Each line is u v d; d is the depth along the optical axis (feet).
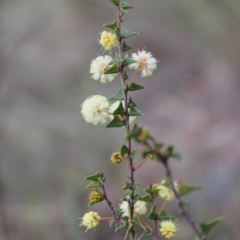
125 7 7.68
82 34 44.93
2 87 34.78
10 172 29.17
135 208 8.30
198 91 38.19
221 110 34.60
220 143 30.71
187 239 20.44
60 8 43.78
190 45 40.40
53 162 30.60
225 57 36.86
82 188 27.99
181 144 32.37
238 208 23.18
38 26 40.98
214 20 34.91
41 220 24.95
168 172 6.14
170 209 22.61
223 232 21.42
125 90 7.54
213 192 25.22
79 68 41.86
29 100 36.09
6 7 38.58
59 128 33.09
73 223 20.81
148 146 6.05
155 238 7.55
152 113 37.81
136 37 43.78
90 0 44.19
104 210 25.73
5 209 25.30
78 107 35.96
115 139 32.76
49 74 40.45
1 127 32.58
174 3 37.76
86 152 31.35
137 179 28.86
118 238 23.47
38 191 27.43
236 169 26.89
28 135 32.68
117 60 7.63
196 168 28.55
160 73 42.47
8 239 24.50
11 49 36.55
